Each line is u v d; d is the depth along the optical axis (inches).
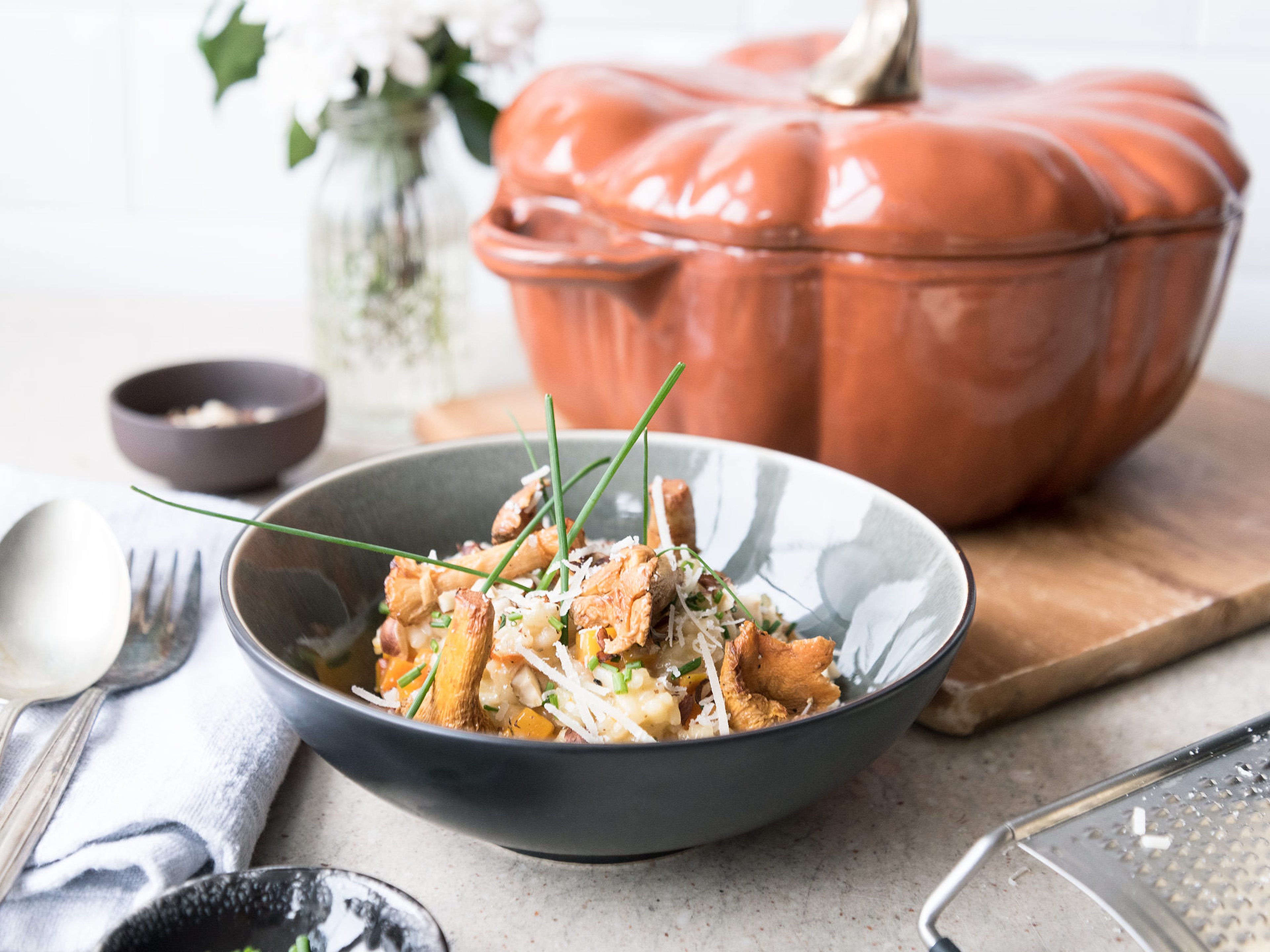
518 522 25.3
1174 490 33.1
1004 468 29.5
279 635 24.0
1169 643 28.0
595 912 22.9
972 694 26.0
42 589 26.4
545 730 22.8
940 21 43.4
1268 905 20.5
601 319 30.1
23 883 22.2
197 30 44.6
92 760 23.8
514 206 31.3
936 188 27.2
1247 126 42.6
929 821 24.6
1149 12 42.3
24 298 46.3
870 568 25.7
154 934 20.6
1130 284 29.3
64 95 45.7
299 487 25.5
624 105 30.1
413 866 23.6
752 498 27.1
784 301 28.2
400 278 35.7
